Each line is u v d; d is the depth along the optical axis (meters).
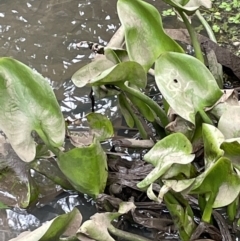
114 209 0.81
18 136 0.70
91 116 0.83
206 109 0.77
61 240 0.71
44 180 0.90
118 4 0.82
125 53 0.87
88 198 0.87
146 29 0.82
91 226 0.66
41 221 0.84
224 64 1.01
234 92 0.78
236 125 0.73
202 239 0.72
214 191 0.68
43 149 0.80
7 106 0.70
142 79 0.77
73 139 0.83
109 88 0.85
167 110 0.90
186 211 0.72
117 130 1.00
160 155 0.70
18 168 0.83
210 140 0.67
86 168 0.76
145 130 0.92
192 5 0.90
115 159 0.85
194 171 0.72
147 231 0.81
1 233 0.82
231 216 0.77
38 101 0.71
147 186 0.68
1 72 0.69
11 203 0.85
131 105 0.91
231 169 0.65
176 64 0.78
